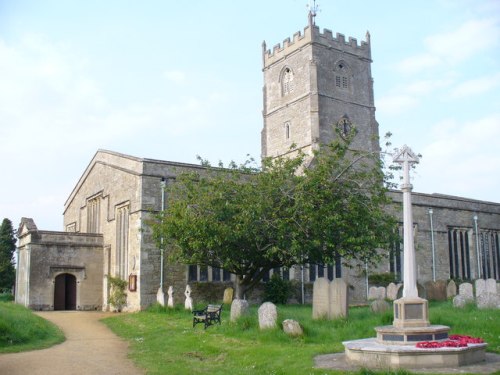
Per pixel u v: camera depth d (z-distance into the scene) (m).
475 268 50.62
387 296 34.75
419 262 46.38
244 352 16.56
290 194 28.45
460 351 13.36
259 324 19.52
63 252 37.06
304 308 31.23
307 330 18.38
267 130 59.78
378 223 29.70
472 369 12.83
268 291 36.72
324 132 53.88
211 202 27.38
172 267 34.03
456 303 23.38
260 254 28.50
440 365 13.18
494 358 14.31
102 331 25.22
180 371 14.62
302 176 28.89
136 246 33.88
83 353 18.11
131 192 35.41
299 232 26.88
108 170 39.66
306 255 29.70
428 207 48.06
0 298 50.47
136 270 33.47
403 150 16.58
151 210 33.91
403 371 12.38
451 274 48.81
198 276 35.19
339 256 32.41
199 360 16.38
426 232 47.53
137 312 31.58
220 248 27.11
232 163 30.48
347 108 56.28
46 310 35.84
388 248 31.27
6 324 20.33
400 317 15.29
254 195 27.62
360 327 18.86
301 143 54.69
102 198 40.25
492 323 18.17
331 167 28.92
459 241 50.19
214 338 19.48
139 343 20.47
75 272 37.28
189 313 28.95
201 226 26.45
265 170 30.09
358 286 42.22
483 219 52.56
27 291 35.59
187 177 30.06
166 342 19.92
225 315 26.17
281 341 17.84
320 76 54.81
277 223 26.94
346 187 29.03
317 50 55.16
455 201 50.44
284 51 58.16
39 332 21.67
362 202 29.02
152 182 34.38
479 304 22.14
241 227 26.67
